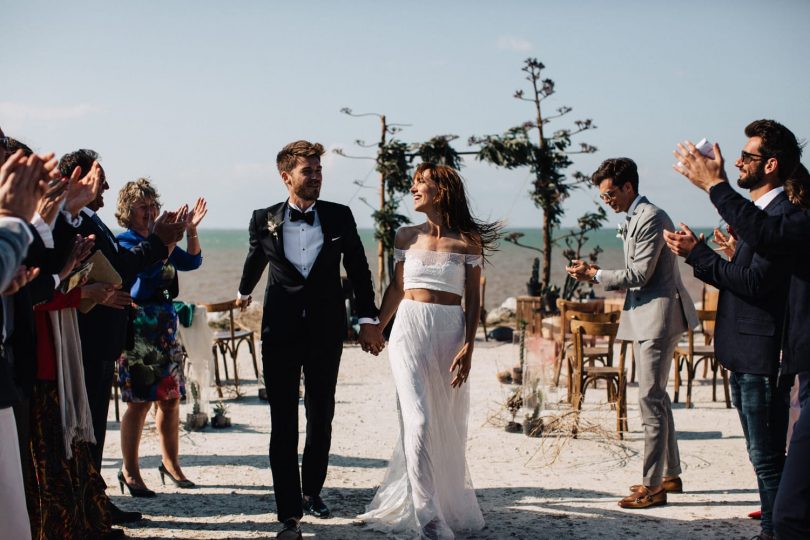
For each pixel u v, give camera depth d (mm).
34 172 3016
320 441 5258
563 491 5957
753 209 4004
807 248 3893
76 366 4258
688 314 5523
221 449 7367
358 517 5180
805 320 3887
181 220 4969
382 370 12016
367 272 5328
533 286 15930
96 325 4691
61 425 4160
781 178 4246
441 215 5047
